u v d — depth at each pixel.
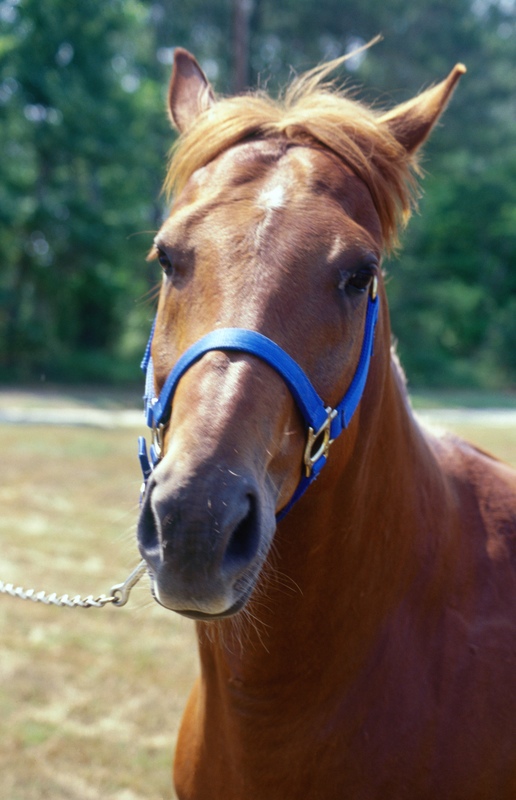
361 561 1.70
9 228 19.69
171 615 4.90
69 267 20.77
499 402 19.92
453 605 1.84
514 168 28.89
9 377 19.75
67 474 8.48
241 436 1.32
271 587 1.64
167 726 3.62
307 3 24.44
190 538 1.22
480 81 27.09
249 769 1.72
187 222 1.55
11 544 6.01
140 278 22.89
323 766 1.68
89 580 5.32
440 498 1.93
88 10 19.08
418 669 1.74
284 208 1.53
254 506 1.31
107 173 21.12
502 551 1.95
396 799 1.67
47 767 3.27
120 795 3.12
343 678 1.68
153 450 1.54
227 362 1.39
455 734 1.69
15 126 20.00
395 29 25.31
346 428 1.59
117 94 20.55
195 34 25.33
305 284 1.47
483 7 28.88
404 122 1.91
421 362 25.20
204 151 1.72
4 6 19.12
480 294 27.69
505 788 1.74
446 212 28.52
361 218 1.65
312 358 1.47
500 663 1.78
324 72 1.98
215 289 1.46
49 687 3.91
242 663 1.66
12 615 4.75
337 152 1.69
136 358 22.98
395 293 26.22
